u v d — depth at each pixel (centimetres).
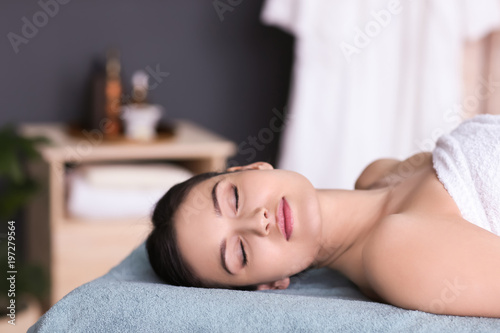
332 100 235
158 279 132
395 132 237
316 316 94
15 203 238
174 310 97
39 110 271
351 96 234
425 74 229
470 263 99
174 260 128
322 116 236
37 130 259
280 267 125
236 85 285
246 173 130
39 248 250
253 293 106
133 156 233
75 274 229
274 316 95
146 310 97
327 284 133
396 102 236
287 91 288
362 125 236
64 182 242
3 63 264
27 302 214
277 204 125
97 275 231
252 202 125
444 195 118
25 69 266
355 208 132
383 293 106
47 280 226
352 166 237
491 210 116
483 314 98
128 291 101
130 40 275
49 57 268
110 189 233
